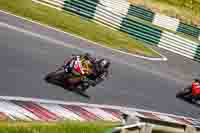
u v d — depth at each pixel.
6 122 30.92
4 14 64.62
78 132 34.03
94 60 47.38
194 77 82.50
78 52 62.97
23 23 64.38
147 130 28.56
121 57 72.88
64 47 62.03
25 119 33.38
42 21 70.75
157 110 54.38
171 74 77.19
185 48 100.12
